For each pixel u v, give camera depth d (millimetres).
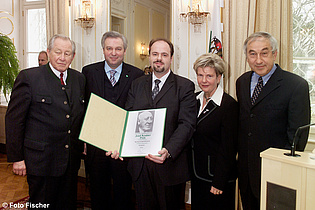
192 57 2959
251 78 1926
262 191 1273
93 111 1909
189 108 1907
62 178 2082
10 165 4277
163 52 1897
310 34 2660
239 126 1905
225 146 1889
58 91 2014
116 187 2416
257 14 2619
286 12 2471
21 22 5188
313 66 2674
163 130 1800
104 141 1873
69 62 2039
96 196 2441
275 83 1739
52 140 1979
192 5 2850
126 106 2080
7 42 4293
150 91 1973
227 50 2758
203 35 2896
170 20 3033
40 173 1935
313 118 2666
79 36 3715
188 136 1834
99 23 3578
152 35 3926
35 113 1953
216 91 1979
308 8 2652
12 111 1908
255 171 1765
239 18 2686
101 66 2467
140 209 1911
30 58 5215
